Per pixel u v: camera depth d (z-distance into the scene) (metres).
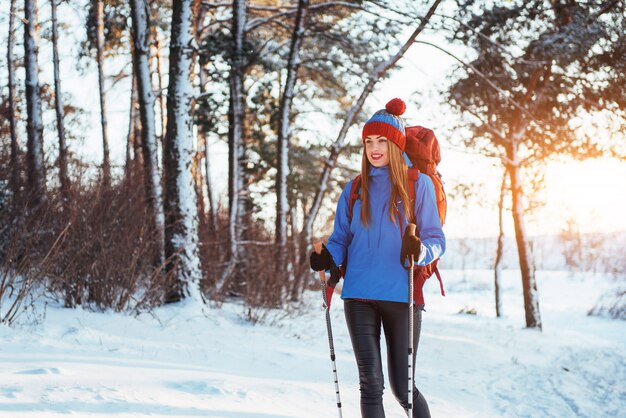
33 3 12.27
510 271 43.19
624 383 7.55
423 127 3.69
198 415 3.91
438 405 5.74
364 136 3.54
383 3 12.09
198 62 15.07
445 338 11.17
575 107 14.70
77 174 8.75
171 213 9.86
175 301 9.70
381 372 3.42
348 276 3.52
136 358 5.78
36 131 11.91
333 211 20.75
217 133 15.16
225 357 6.71
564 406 6.35
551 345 12.23
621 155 14.72
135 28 10.53
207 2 16.38
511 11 13.79
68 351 5.68
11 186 8.49
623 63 13.91
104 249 8.39
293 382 5.59
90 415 3.52
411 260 3.26
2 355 5.08
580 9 13.91
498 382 7.55
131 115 18.27
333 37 14.87
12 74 14.58
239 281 12.75
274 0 18.56
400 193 3.45
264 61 14.77
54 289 8.11
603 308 21.50
